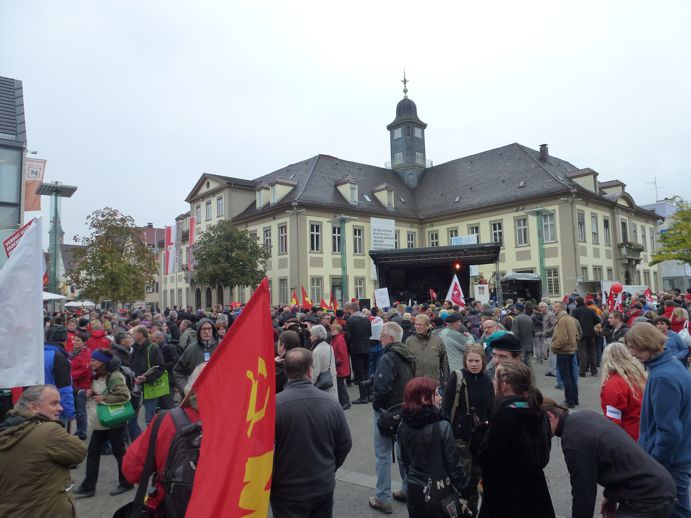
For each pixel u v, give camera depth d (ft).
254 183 141.69
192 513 7.16
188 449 8.14
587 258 112.06
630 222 133.80
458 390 13.30
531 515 8.63
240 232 105.40
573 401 28.17
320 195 120.37
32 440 9.86
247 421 7.47
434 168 153.07
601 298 71.26
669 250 107.55
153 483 8.76
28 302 12.39
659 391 10.16
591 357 38.96
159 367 23.20
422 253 80.28
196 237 146.72
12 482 9.74
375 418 15.62
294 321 27.63
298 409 10.00
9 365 12.09
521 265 115.55
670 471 10.17
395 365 15.58
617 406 12.14
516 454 8.58
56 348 21.16
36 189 65.36
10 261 12.41
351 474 18.70
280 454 9.77
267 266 121.80
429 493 10.30
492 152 138.00
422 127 157.99
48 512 9.82
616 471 8.07
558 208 110.52
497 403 9.11
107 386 17.62
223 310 61.26
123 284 73.15
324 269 116.26
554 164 130.21
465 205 128.16
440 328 32.04
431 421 10.73
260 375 7.63
